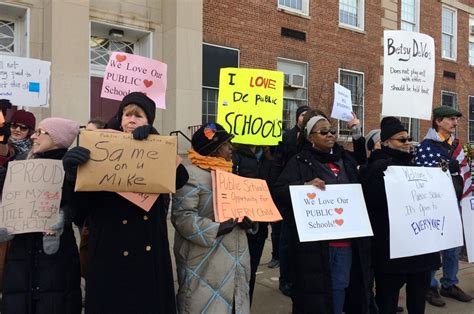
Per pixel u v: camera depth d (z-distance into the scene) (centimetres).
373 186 340
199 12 998
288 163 338
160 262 254
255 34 1204
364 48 1482
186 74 980
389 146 366
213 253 281
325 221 314
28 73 440
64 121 281
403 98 430
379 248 347
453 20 1819
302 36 1311
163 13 1004
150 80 423
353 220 321
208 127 298
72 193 247
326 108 1341
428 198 354
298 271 319
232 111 412
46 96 450
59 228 258
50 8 827
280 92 420
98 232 250
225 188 291
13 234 256
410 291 365
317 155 336
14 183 264
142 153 244
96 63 968
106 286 243
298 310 319
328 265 312
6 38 865
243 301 288
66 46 831
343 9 1452
